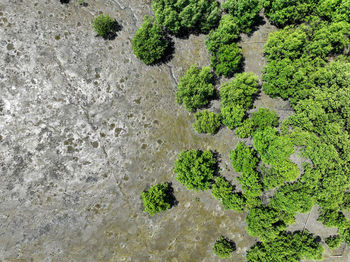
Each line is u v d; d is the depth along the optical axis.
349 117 15.93
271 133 16.12
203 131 17.70
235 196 17.23
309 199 16.02
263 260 17.20
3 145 17.61
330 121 16.27
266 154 16.30
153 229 18.14
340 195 16.30
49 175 17.73
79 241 17.67
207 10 16.89
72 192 17.81
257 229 16.95
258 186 16.39
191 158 16.78
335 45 16.89
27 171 17.62
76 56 18.34
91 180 17.97
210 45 17.31
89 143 18.11
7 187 17.45
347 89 15.70
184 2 16.42
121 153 18.27
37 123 17.84
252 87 16.78
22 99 17.83
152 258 18.03
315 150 15.71
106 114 18.34
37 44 18.12
